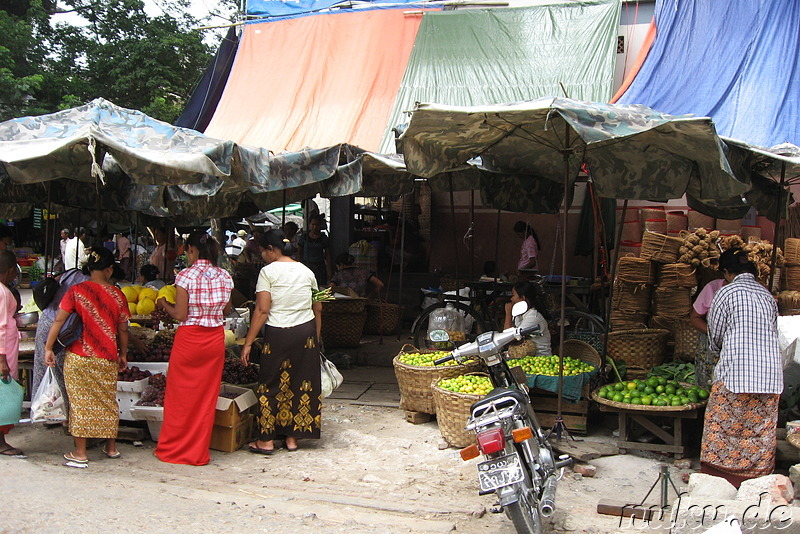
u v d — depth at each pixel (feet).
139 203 25.30
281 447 19.62
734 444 15.93
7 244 22.77
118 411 18.30
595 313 32.63
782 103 29.55
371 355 31.73
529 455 13.33
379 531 13.12
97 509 13.69
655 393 19.20
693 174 20.29
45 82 65.57
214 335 17.95
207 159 17.79
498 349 15.30
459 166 21.79
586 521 14.11
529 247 34.45
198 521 13.26
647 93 31.68
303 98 37.14
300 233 40.52
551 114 15.71
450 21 37.29
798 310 24.68
